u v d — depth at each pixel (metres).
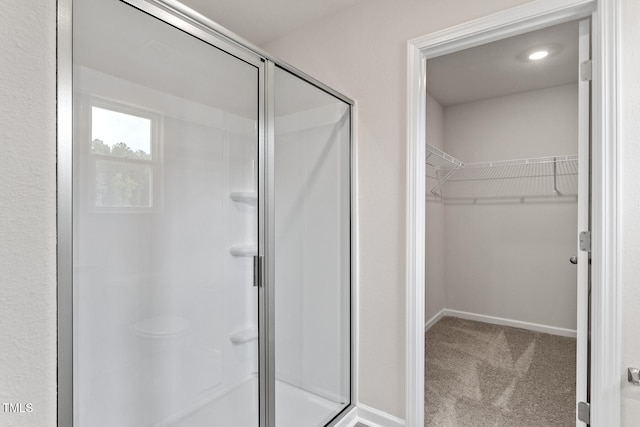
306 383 1.70
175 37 1.11
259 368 1.42
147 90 1.03
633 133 1.29
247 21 2.19
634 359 1.30
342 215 1.90
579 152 1.49
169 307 1.10
